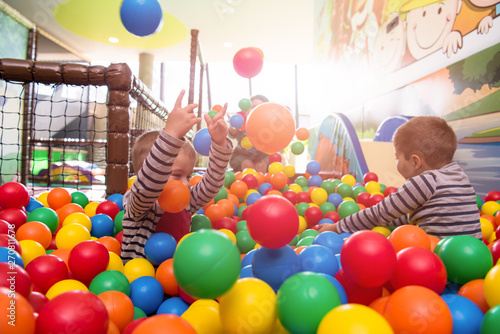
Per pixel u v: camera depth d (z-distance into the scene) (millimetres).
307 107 9570
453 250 932
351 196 2494
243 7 5922
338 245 1150
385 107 3789
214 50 7887
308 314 680
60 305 629
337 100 5535
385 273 781
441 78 2789
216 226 1716
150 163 1090
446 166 1370
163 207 1184
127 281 1044
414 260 823
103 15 6074
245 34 7000
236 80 9516
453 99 2619
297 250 1143
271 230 799
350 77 4953
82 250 1091
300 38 7301
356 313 596
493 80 2230
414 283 811
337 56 5594
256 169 3779
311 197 2385
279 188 2596
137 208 1207
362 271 782
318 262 922
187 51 7922
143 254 1318
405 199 1298
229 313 714
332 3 5895
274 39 7320
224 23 6418
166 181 1130
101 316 651
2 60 2068
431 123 1429
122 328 854
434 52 2906
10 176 5281
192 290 677
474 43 2420
